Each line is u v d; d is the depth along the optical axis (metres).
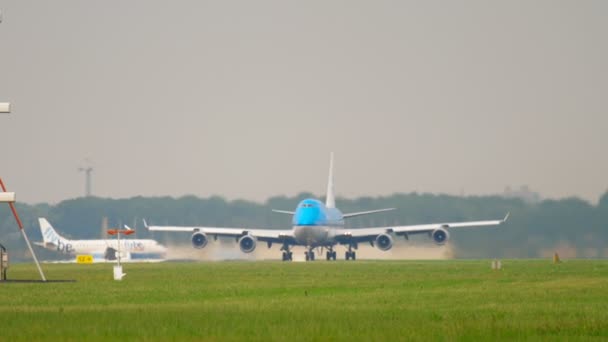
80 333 108.88
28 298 169.75
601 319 124.81
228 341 103.25
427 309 141.25
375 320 123.69
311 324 118.44
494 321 121.38
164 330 111.56
